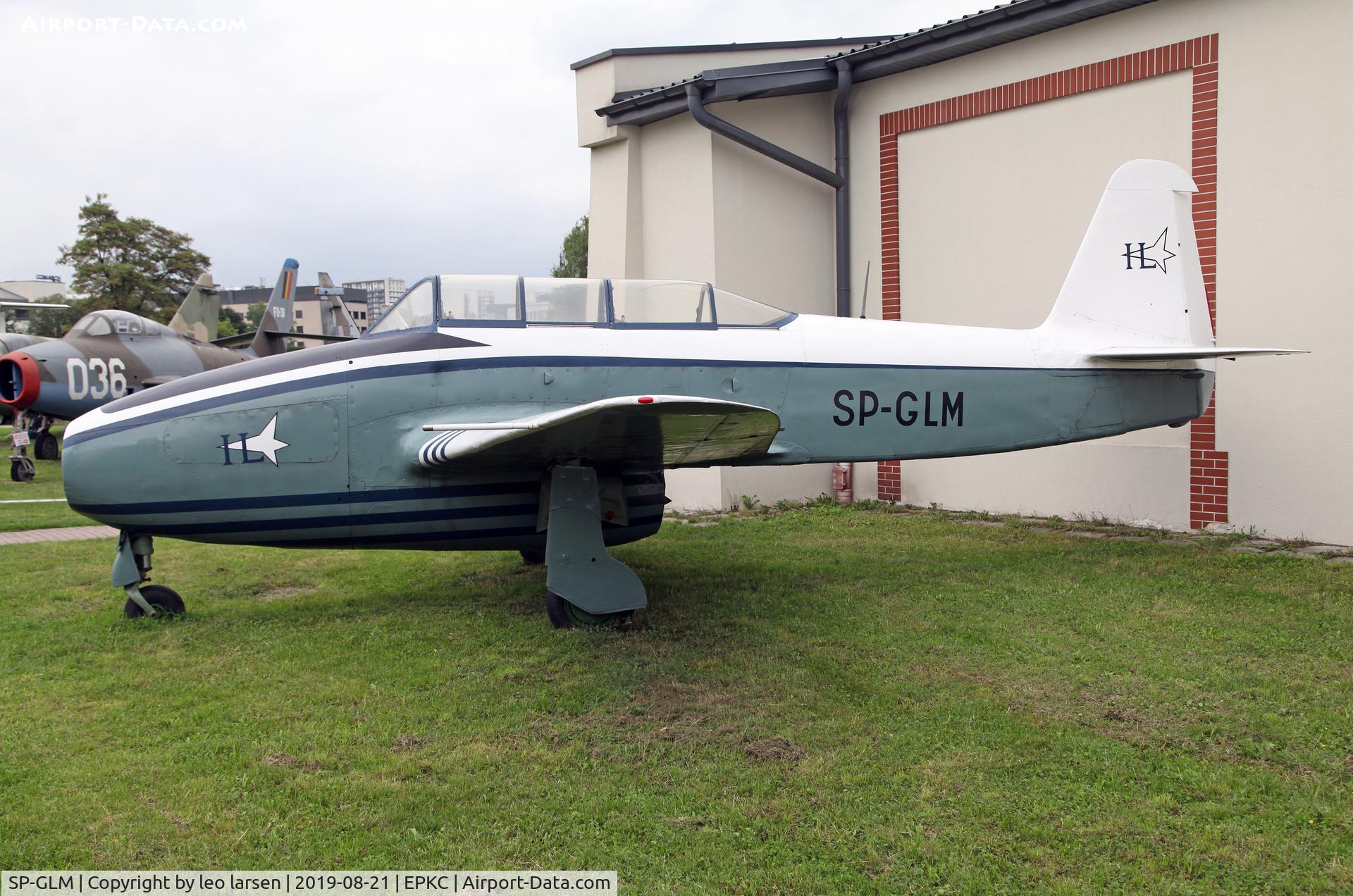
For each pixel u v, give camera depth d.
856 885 2.59
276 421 5.20
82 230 34.03
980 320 9.09
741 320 6.07
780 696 4.07
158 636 5.06
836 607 5.56
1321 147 6.95
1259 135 7.27
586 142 10.47
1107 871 2.64
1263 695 3.96
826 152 10.16
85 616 5.50
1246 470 7.49
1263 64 7.20
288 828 2.91
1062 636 4.87
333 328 30.52
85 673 4.43
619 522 5.68
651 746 3.54
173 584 6.46
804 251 10.09
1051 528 8.20
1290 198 7.14
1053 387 6.52
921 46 8.92
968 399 6.36
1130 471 8.16
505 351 5.45
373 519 5.40
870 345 6.20
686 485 9.81
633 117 9.81
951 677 4.27
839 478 10.06
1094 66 8.13
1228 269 7.51
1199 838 2.82
